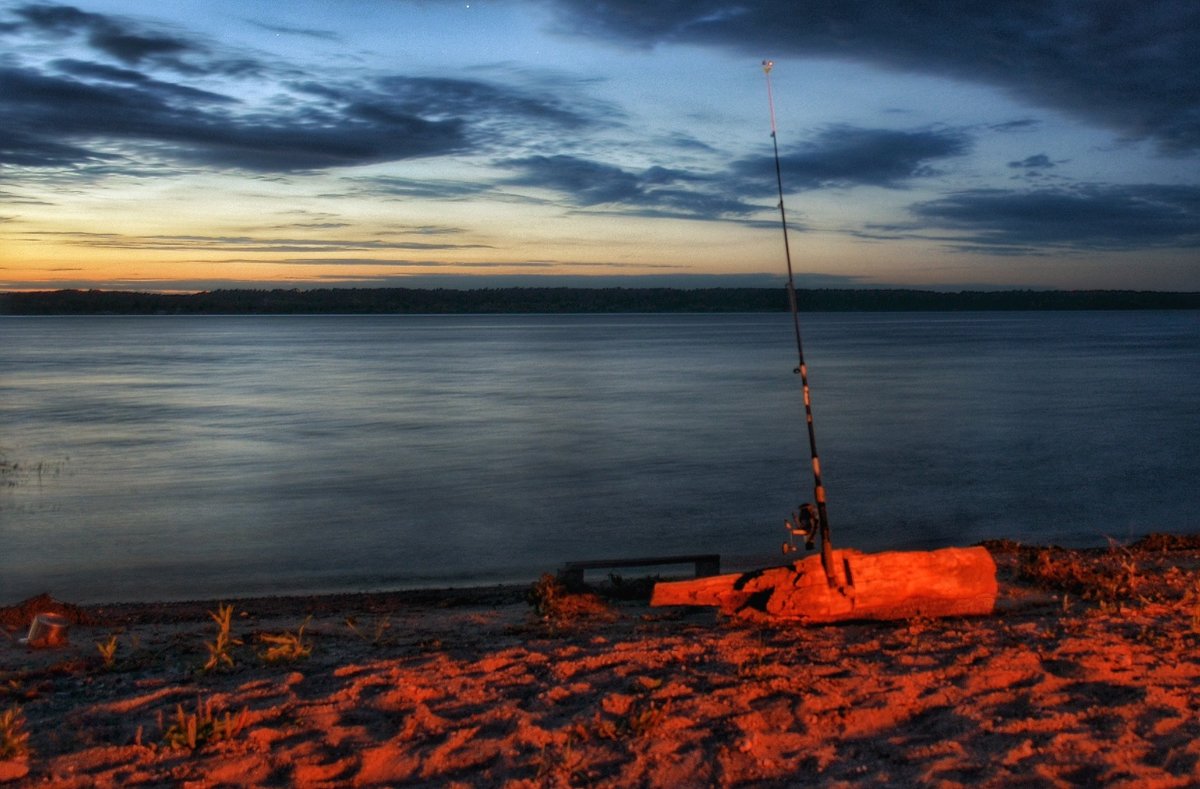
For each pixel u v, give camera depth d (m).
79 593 13.80
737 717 5.16
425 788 4.40
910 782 4.32
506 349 109.31
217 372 67.62
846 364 75.12
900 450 28.89
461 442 31.19
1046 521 18.89
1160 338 138.62
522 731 4.98
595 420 37.50
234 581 14.54
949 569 7.46
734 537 17.64
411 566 15.55
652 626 7.86
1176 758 4.54
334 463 26.83
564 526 18.70
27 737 4.97
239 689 5.93
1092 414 38.81
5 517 19.48
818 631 7.14
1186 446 29.47
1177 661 6.14
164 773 4.57
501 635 7.86
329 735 5.03
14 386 54.78
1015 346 111.50
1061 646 6.43
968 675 5.83
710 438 32.00
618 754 4.70
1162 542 13.73
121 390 52.00
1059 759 4.55
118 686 6.27
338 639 7.94
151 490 22.69
